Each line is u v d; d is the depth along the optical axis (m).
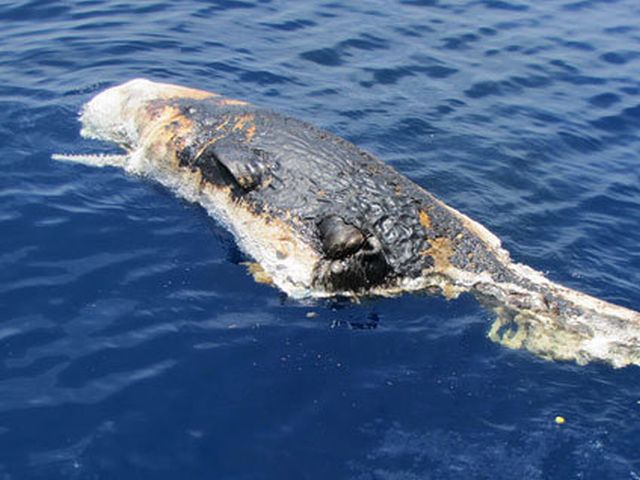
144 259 9.48
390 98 13.37
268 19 15.37
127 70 13.23
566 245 10.50
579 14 17.06
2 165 10.70
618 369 8.59
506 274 9.39
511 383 8.38
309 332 8.77
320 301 9.16
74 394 7.99
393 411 8.05
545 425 8.00
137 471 7.43
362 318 8.98
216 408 7.97
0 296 8.88
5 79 12.69
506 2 17.33
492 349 8.72
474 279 9.36
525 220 10.92
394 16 16.12
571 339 8.84
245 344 8.59
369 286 9.24
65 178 10.57
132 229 9.88
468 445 7.79
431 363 8.54
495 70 14.56
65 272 9.23
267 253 9.52
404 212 9.49
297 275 9.30
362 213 9.39
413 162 11.87
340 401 8.10
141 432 7.73
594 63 15.08
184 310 8.91
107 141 11.38
